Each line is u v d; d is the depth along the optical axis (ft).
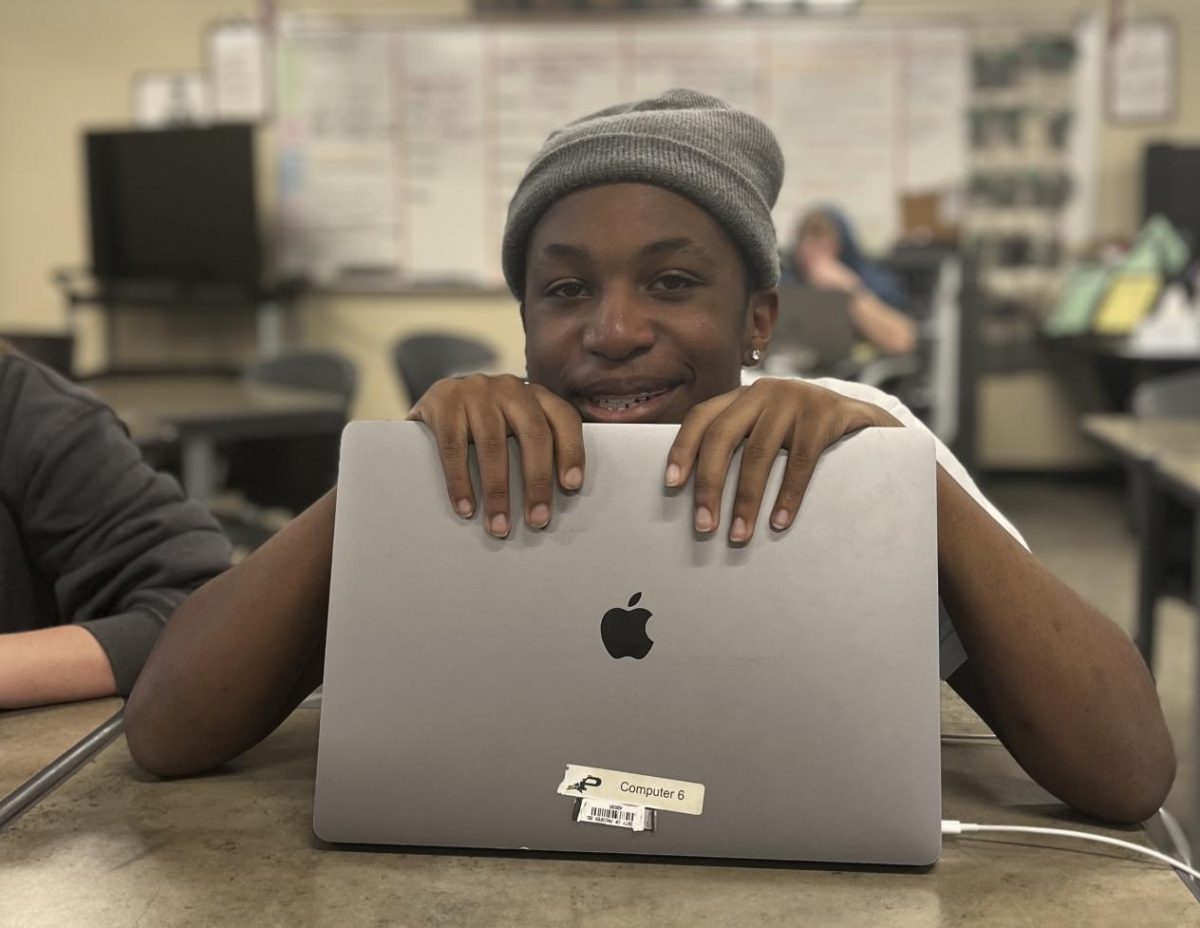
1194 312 15.85
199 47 18.94
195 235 18.17
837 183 18.28
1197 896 2.04
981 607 2.34
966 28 17.89
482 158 18.71
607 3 18.19
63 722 2.91
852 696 2.16
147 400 10.00
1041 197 18.21
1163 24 17.80
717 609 2.19
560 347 2.68
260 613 2.47
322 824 2.22
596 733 2.20
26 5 19.01
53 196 19.43
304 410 9.69
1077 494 17.88
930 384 16.20
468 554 2.24
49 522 3.49
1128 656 2.40
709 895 2.05
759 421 2.23
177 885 2.08
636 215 2.61
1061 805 2.45
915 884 2.09
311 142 18.89
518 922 1.95
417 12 18.52
